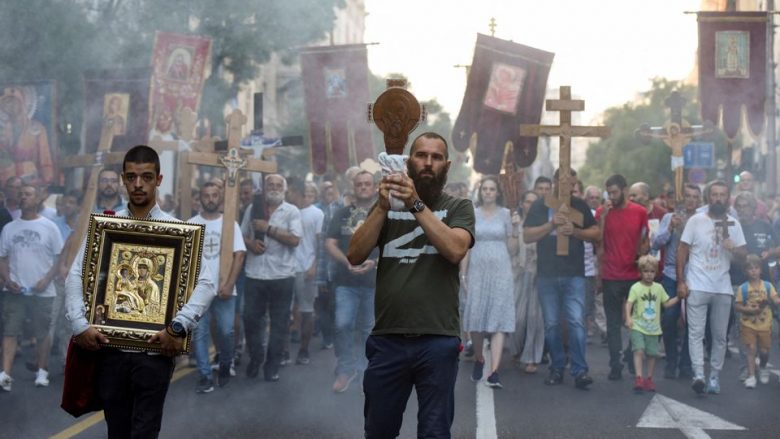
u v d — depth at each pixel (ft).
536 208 30.68
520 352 33.73
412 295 14.89
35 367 31.96
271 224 30.25
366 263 28.45
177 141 34.01
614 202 31.27
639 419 24.44
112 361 15.66
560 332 30.12
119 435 16.06
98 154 32.09
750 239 34.04
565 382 30.55
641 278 29.89
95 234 15.81
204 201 29.04
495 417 24.61
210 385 27.86
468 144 41.75
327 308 38.06
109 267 15.75
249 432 22.36
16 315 28.78
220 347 29.09
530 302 32.73
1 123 37.73
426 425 14.80
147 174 16.12
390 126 14.80
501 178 40.19
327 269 34.27
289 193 36.35
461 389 28.99
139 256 15.81
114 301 15.66
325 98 45.50
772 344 40.40
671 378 31.40
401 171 14.69
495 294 29.53
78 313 15.48
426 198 15.25
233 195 30.40
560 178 30.37
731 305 31.53
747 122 42.37
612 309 31.14
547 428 23.27
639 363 28.73
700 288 28.37
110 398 15.78
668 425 23.72
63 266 30.12
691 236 28.84
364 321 29.12
